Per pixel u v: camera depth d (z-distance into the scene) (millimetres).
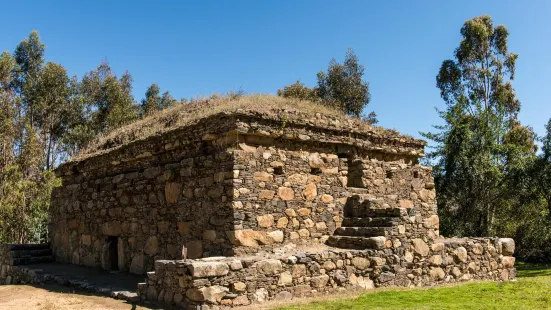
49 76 33594
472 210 20375
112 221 12586
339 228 10438
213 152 9688
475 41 29453
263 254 8789
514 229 21719
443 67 30359
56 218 15773
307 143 10438
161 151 11000
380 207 10500
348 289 8523
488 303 7520
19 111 31547
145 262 11148
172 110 14711
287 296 7703
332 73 29422
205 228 9406
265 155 9539
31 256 15242
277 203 9547
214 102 12969
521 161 20672
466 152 20562
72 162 14625
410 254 9617
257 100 11781
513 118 30734
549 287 9227
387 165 12102
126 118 34906
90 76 37125
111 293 8812
